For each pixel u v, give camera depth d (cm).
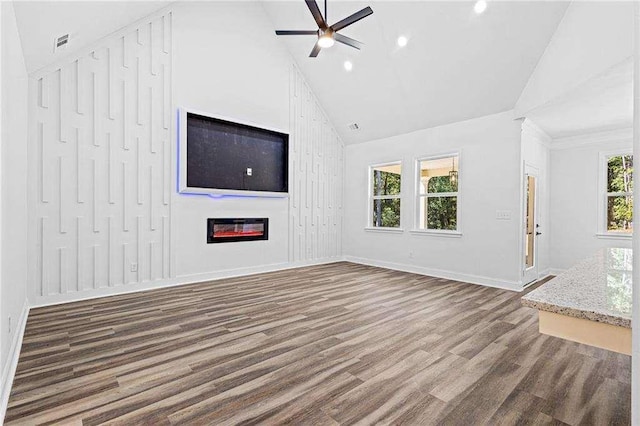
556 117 426
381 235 612
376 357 234
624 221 480
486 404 178
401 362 227
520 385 198
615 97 350
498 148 454
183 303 364
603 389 193
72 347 247
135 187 413
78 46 358
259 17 537
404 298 391
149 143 424
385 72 500
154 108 428
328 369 216
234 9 507
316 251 634
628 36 247
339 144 675
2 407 164
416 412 171
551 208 544
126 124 405
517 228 436
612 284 122
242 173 513
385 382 200
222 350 244
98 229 386
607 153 488
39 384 195
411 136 563
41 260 349
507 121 445
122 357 231
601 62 277
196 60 466
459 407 176
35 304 346
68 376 204
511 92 422
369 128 612
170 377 204
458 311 342
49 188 354
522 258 440
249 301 374
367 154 640
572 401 181
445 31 405
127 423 161
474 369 217
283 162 571
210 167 476
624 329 93
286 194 571
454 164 541
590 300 102
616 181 487
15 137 228
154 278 431
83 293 377
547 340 266
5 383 180
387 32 448
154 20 428
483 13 368
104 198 390
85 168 377
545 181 526
